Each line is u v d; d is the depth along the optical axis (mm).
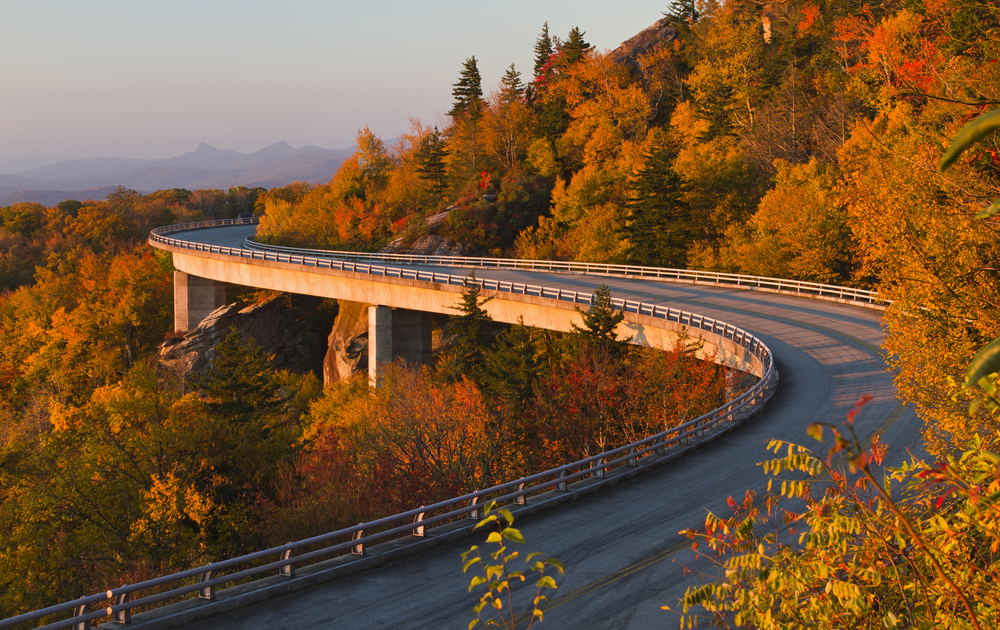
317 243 98562
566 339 42469
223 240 101250
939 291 13352
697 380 34688
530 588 12219
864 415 23578
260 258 72125
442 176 101000
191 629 11359
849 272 52156
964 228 13078
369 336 61906
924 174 13664
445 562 13844
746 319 40531
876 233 14555
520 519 16188
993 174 13000
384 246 92375
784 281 49188
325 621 11484
